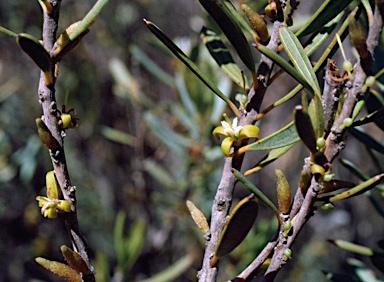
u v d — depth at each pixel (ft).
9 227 2.98
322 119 0.78
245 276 0.85
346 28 0.84
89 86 2.77
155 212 2.42
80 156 2.98
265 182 3.07
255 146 0.84
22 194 2.91
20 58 2.98
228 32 0.83
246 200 0.76
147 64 1.95
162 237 2.28
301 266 3.20
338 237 3.16
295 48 0.84
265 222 1.71
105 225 2.97
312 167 0.79
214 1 0.81
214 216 0.86
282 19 0.86
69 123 0.85
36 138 2.43
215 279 0.86
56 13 0.83
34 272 2.81
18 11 2.75
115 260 2.86
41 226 3.00
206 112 1.76
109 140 2.87
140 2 2.78
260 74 0.86
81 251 0.86
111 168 2.94
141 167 2.20
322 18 0.85
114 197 2.99
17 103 2.88
